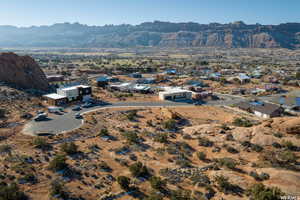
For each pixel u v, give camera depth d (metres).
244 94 110.38
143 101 91.88
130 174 37.97
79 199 32.19
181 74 173.12
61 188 33.66
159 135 53.38
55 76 142.75
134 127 61.09
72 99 86.50
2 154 43.06
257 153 41.72
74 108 76.56
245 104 85.50
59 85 117.56
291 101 92.75
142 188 34.41
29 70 99.50
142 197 32.31
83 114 71.44
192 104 89.62
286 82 132.12
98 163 41.44
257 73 169.00
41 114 66.69
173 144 49.12
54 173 37.50
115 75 166.75
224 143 46.88
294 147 41.91
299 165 36.00
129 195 32.72
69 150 44.38
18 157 41.75
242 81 137.25
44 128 58.75
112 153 45.28
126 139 52.16
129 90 111.38
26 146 47.19
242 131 49.81
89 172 38.56
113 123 64.25
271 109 78.38
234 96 105.94
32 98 84.69
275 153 39.91
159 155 44.44
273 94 109.06
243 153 42.41
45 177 36.41
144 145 49.53
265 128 49.38
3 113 64.50
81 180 36.38
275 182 31.33
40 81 101.44
